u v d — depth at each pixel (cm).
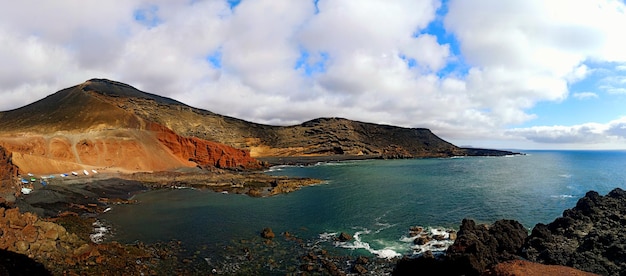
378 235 4162
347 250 3609
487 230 3691
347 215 5200
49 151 7925
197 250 3494
